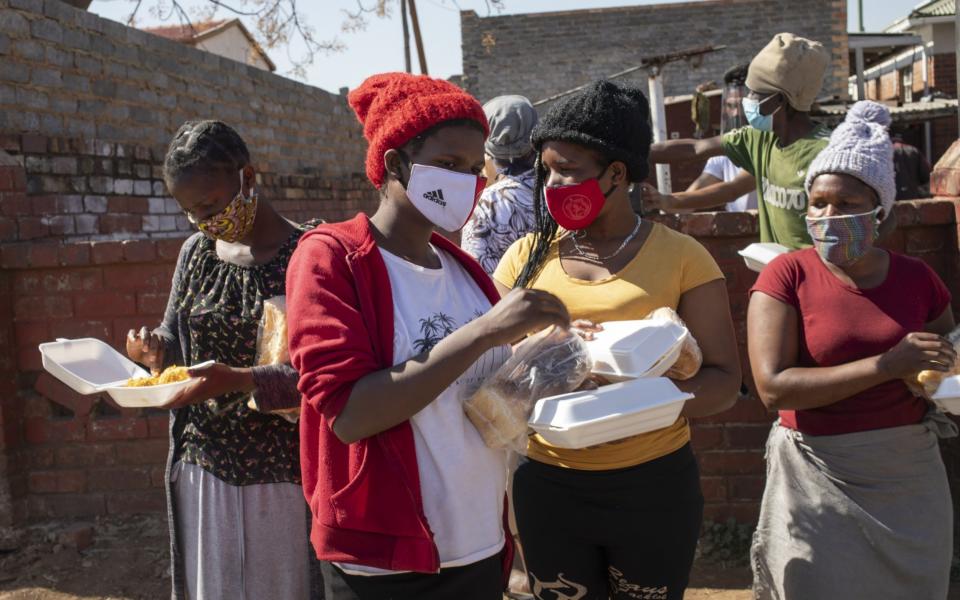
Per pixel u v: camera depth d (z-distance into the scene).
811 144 3.97
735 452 4.84
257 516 2.59
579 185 2.51
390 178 2.18
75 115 7.66
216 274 2.68
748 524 4.85
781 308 2.82
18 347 5.20
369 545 2.08
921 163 7.94
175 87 9.45
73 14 7.59
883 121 2.96
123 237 7.51
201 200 2.49
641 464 2.56
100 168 7.27
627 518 2.57
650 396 2.14
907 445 2.71
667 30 22.94
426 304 2.19
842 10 22.23
